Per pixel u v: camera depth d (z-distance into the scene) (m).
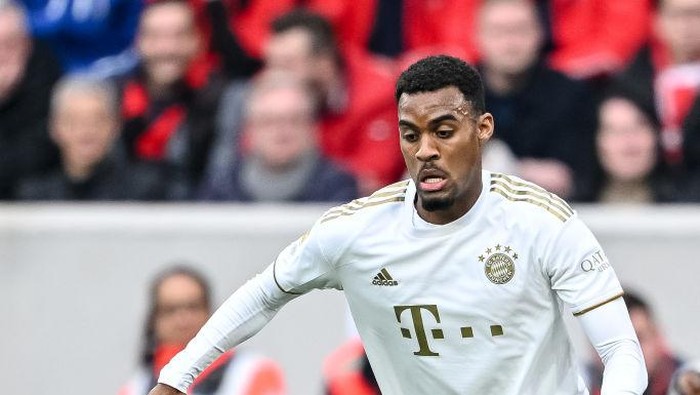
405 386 15.28
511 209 14.46
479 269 14.46
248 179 27.16
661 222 23.56
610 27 29.45
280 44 28.53
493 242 14.43
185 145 28.66
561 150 27.67
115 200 28.05
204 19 30.17
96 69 31.08
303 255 15.08
